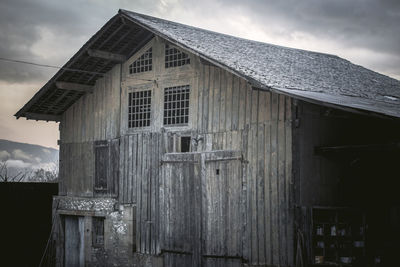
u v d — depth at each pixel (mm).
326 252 10445
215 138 12430
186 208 12742
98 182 15234
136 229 14047
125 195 14414
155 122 13883
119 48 14531
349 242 10359
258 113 11562
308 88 11469
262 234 11219
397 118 8680
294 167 10711
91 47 14164
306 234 10352
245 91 11898
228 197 11906
